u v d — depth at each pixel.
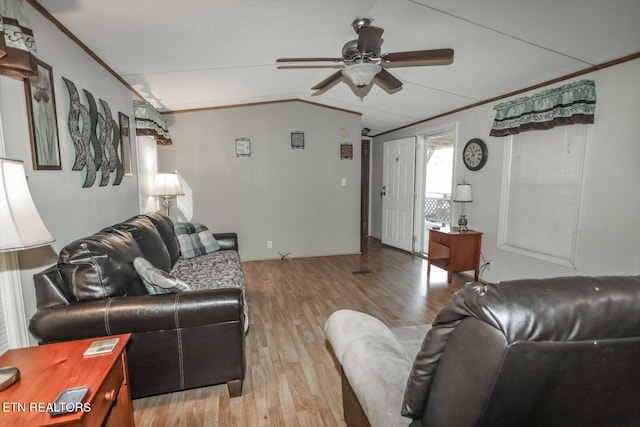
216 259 3.26
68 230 2.11
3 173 1.07
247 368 2.24
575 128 2.90
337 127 5.30
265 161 5.10
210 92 4.08
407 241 5.73
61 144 2.05
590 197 2.78
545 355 0.71
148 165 4.07
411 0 2.14
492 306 0.72
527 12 2.12
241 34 2.54
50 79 1.94
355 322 1.54
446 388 0.85
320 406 1.87
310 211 5.32
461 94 3.80
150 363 1.72
